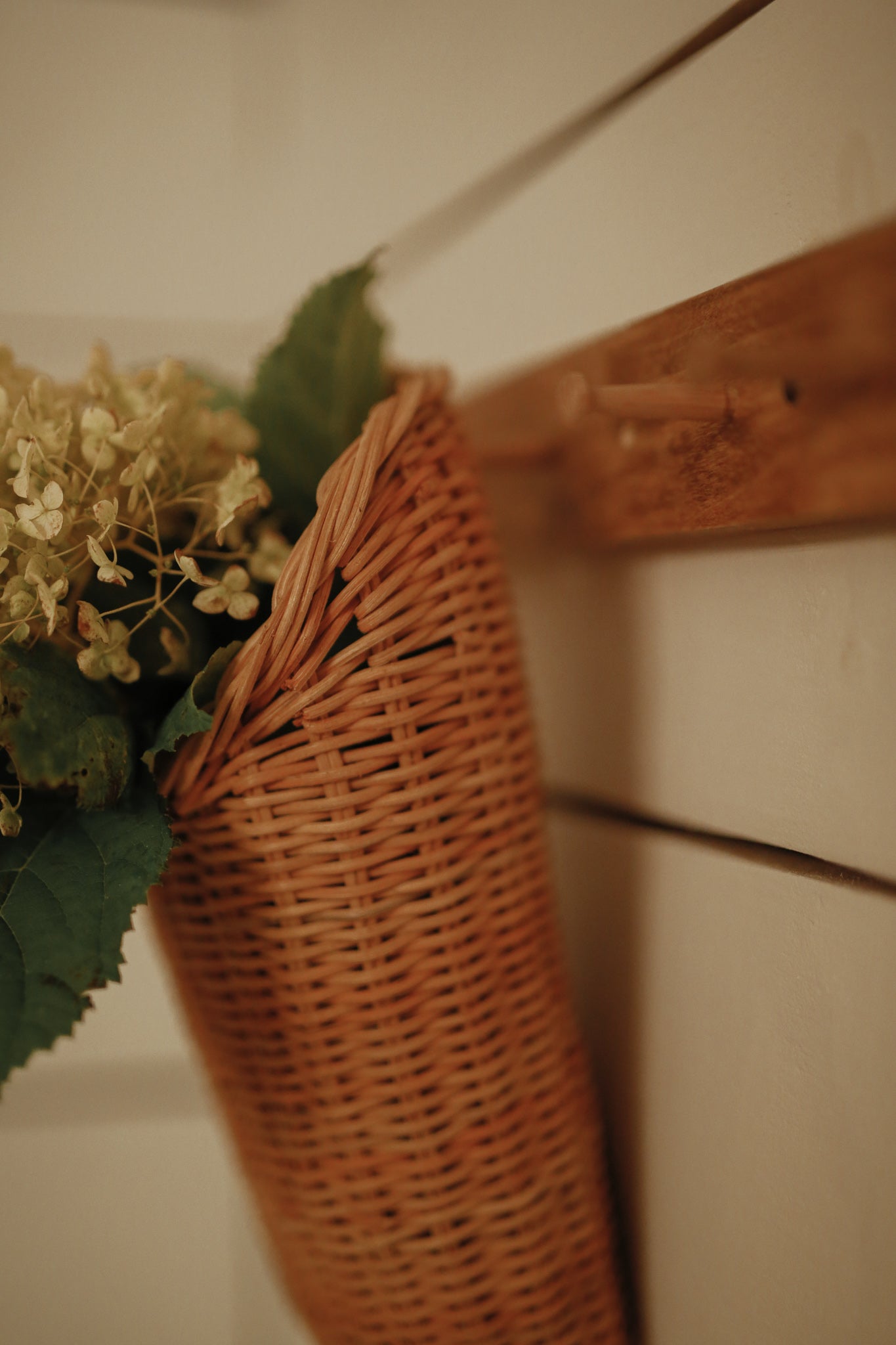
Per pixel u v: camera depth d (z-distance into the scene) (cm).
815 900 42
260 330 69
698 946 47
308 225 66
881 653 40
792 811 43
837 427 39
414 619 42
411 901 43
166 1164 63
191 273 68
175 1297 62
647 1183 50
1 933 39
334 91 63
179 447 45
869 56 39
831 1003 41
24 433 41
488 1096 44
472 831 43
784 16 41
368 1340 46
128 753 41
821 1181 41
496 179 55
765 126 42
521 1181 45
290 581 40
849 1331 41
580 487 51
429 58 58
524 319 54
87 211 65
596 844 53
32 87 64
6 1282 61
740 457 43
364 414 50
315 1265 46
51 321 65
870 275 39
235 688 40
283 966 43
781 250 42
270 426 51
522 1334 46
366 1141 44
